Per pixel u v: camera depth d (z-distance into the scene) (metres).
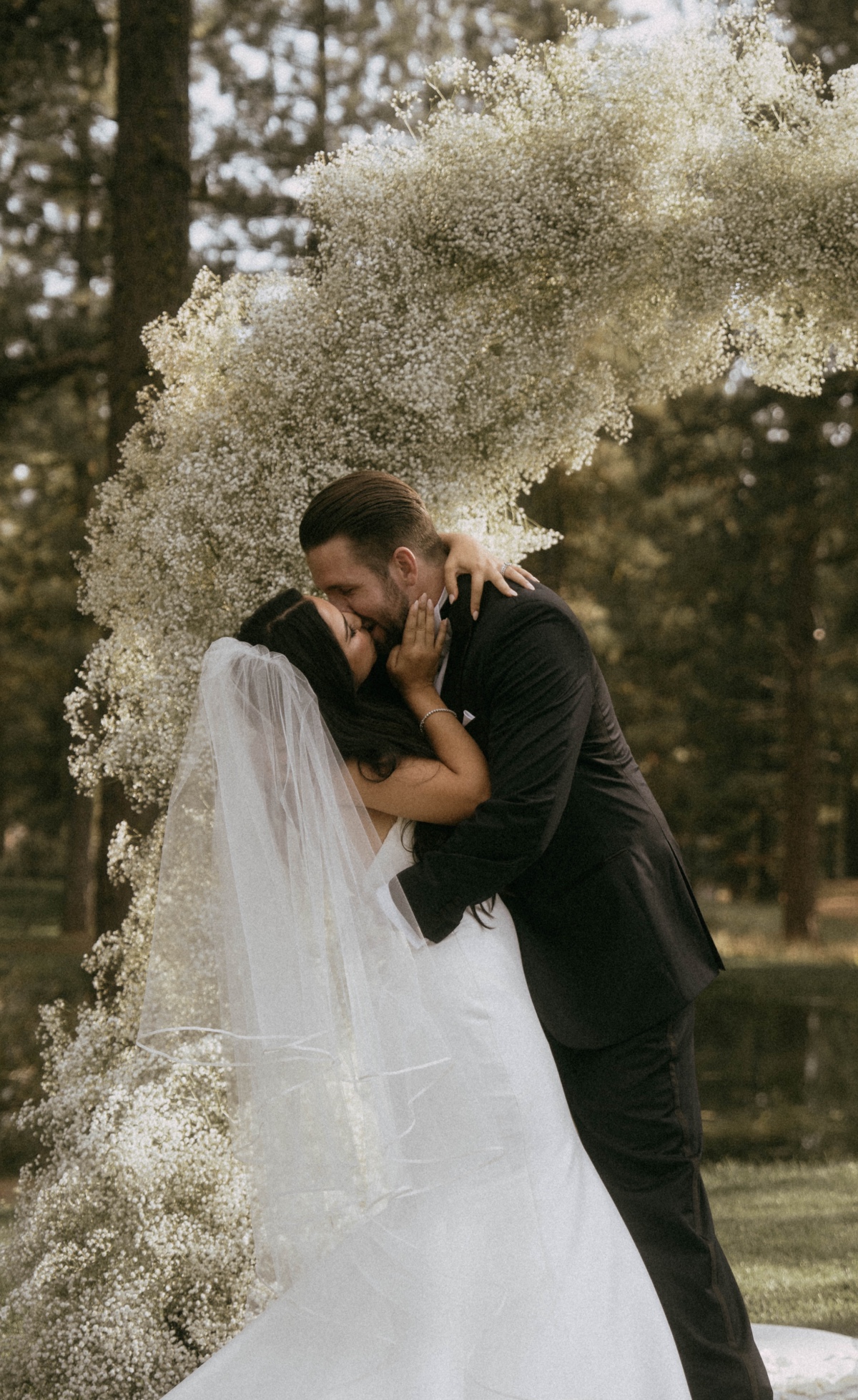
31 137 9.94
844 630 18.66
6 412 8.75
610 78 3.40
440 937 2.21
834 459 14.90
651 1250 2.23
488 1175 2.19
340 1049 2.27
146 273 5.64
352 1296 2.18
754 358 3.74
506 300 3.50
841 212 3.45
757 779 21.44
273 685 2.31
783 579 18.91
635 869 2.33
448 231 3.40
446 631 2.39
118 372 5.65
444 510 3.45
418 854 2.34
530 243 3.38
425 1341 2.12
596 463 16.20
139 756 3.34
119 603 3.58
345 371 3.32
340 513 2.44
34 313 11.12
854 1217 4.85
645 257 3.46
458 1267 2.15
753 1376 2.20
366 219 3.40
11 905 26.11
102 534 3.60
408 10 11.90
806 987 14.70
